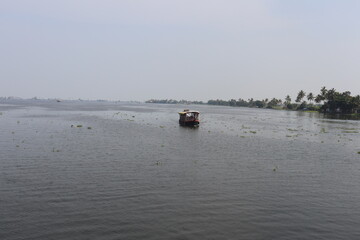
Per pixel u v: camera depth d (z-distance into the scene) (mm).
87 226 18938
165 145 49562
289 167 35844
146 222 19719
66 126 74875
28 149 42344
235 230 18922
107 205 22344
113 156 39281
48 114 123062
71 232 18141
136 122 95312
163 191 25688
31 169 31656
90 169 32250
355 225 20078
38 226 18766
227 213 21453
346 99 196500
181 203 23078
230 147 49562
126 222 19641
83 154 39969
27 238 17297
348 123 115500
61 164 34125
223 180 29438
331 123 113312
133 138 56750
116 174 30547
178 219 20281
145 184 27500
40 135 56969
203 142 54500
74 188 25875
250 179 30031
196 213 21312
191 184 27859
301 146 52719
